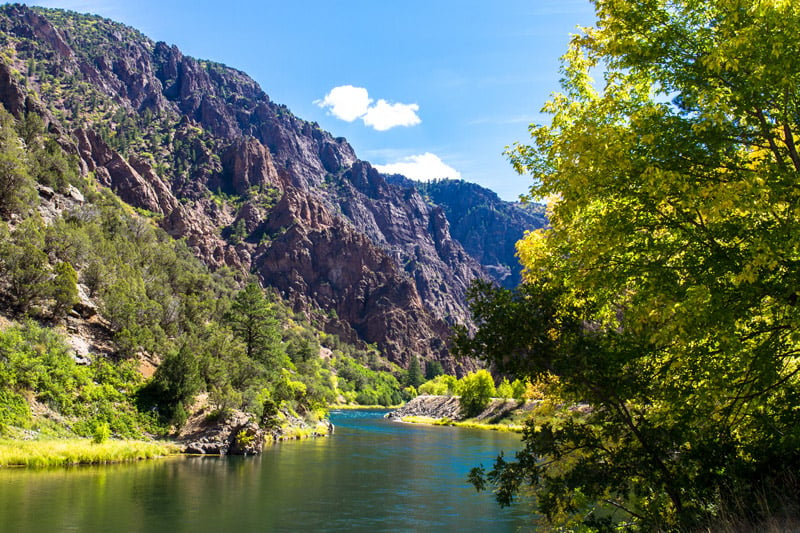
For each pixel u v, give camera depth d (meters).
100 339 57.22
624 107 10.94
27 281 54.56
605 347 10.30
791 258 9.02
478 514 27.23
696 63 9.85
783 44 8.64
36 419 40.56
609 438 10.98
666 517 10.68
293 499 29.58
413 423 102.31
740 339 9.84
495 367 10.74
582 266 10.84
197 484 32.41
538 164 12.69
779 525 8.05
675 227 10.02
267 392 73.44
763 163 9.71
